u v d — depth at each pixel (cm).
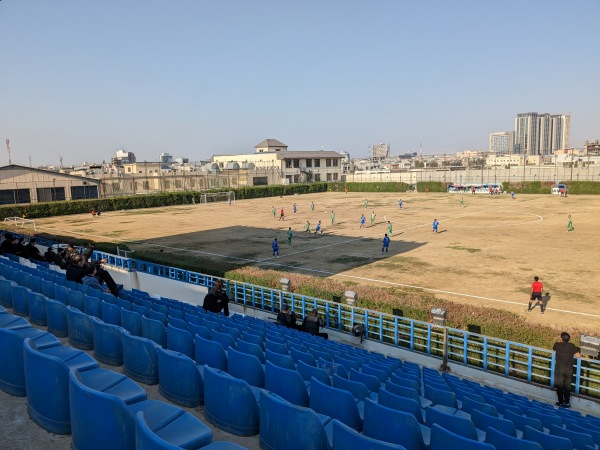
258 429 601
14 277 1460
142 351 730
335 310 1966
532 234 4325
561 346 1281
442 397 910
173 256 3478
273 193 10131
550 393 1365
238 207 7825
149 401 506
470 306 1875
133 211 7469
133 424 416
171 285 2314
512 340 1623
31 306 1005
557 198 7788
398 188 10525
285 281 2208
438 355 1650
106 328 805
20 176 7262
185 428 459
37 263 2270
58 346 652
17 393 593
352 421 654
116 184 8738
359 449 462
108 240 4403
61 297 1211
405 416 581
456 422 654
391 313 1898
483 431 716
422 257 3475
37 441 486
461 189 9544
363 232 4728
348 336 1825
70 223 5850
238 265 3231
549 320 2072
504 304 2331
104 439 425
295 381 718
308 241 4284
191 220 6022
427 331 1650
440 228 4838
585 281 2719
